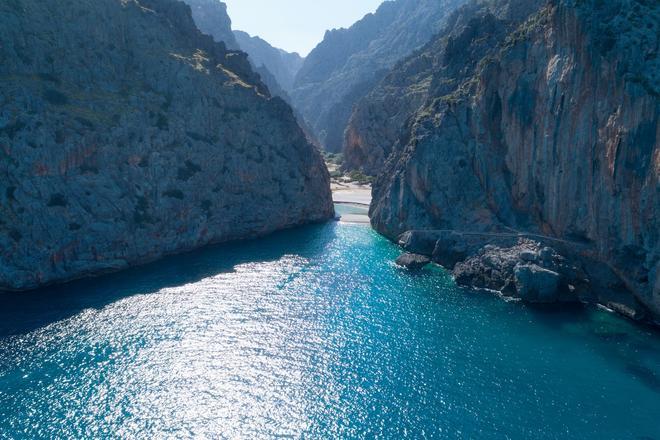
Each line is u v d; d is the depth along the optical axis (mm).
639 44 69562
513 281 80438
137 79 109750
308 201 136125
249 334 64688
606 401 51844
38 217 80312
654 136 65812
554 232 85312
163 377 53938
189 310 71312
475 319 71125
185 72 114500
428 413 49562
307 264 96062
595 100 74312
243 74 140500
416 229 108000
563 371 57281
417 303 76812
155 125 103688
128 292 77562
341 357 59688
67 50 97938
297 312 72188
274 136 131500
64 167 85500
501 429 47500
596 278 77938
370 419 48531
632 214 69500
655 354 61219
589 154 76000
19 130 81750
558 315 72750
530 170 89562
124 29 111938
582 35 75062
